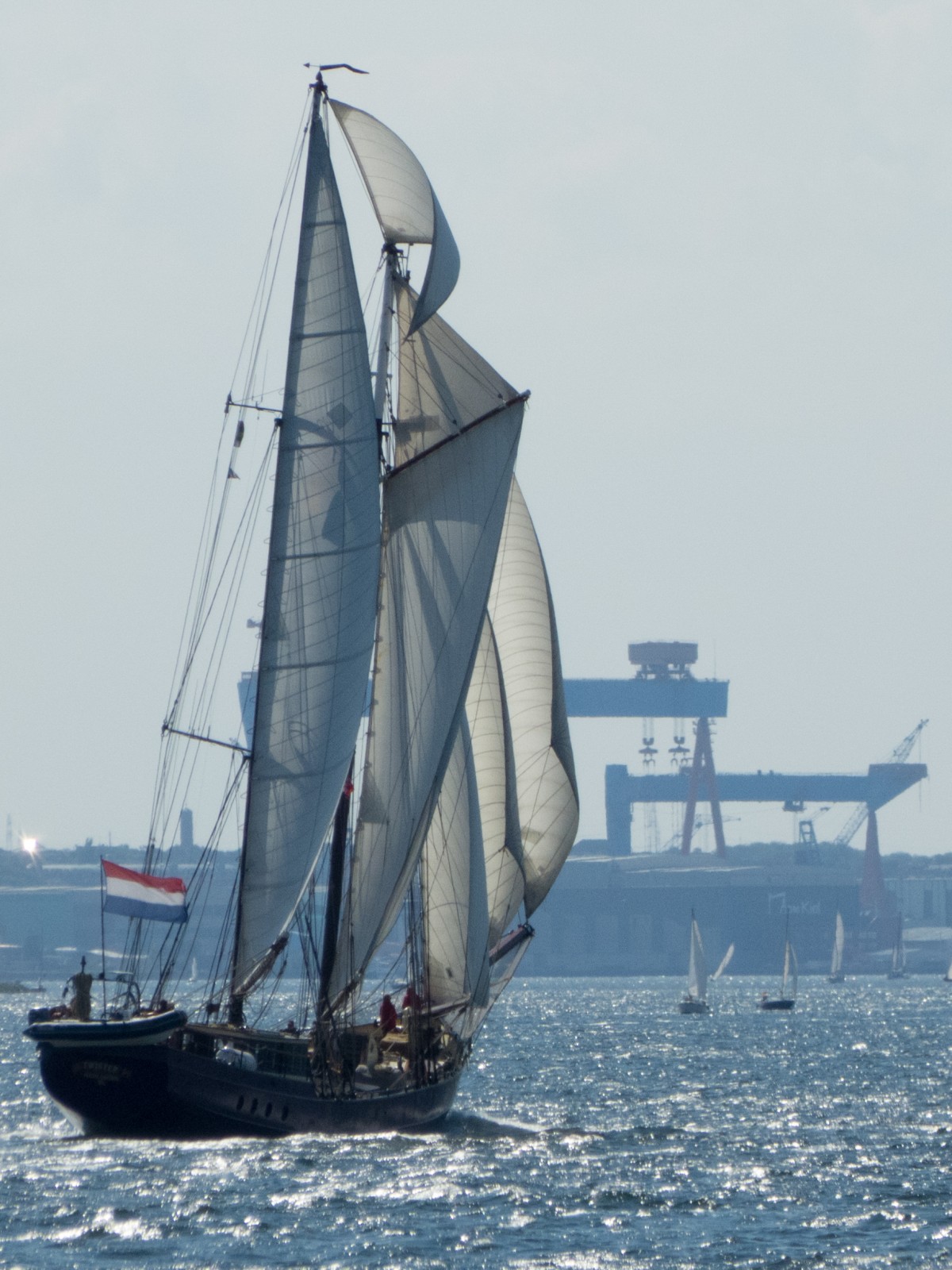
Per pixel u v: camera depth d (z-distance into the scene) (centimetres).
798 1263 18912
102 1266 18250
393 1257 18812
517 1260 18838
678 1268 18625
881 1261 19000
